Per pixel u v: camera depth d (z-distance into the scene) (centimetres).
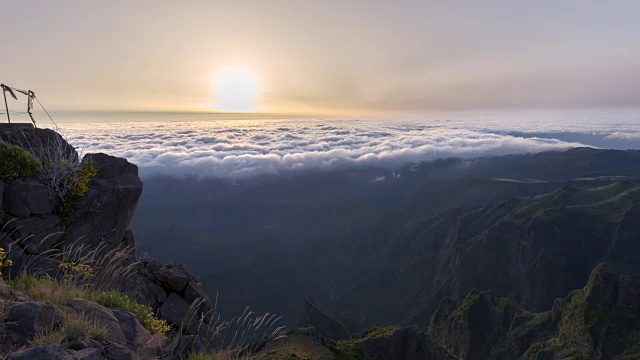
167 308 1371
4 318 603
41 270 1140
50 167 1492
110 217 1603
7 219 1289
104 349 636
